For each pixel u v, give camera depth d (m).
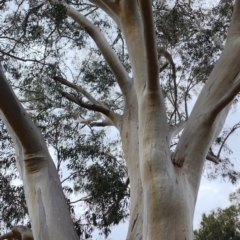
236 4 5.71
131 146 5.77
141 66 4.90
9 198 8.01
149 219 3.94
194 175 4.45
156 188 3.99
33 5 8.02
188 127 4.77
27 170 4.77
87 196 8.18
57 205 4.53
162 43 8.25
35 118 8.73
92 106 6.72
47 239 4.33
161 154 4.16
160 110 4.41
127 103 6.36
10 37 8.14
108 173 8.10
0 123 8.17
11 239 6.63
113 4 5.89
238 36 5.36
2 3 8.11
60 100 8.73
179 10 8.35
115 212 7.93
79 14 7.45
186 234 3.88
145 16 3.97
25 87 8.49
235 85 4.35
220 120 5.10
